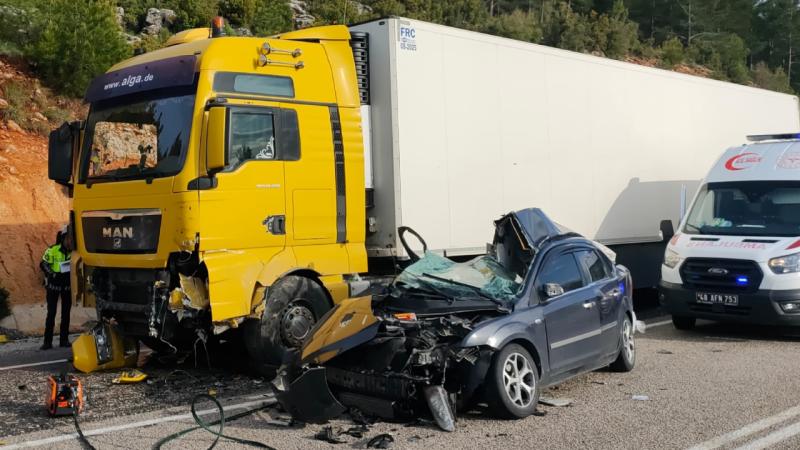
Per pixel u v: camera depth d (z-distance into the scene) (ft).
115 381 27.40
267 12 93.86
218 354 32.63
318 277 28.81
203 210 25.75
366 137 30.96
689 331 37.19
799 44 258.98
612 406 22.77
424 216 31.45
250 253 26.94
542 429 20.35
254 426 21.20
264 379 27.78
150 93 27.81
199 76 26.53
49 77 58.59
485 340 20.86
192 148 25.91
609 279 26.78
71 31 60.18
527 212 25.62
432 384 20.80
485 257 25.43
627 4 218.38
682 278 36.19
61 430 21.26
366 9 116.16
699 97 49.39
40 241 47.57
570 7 194.70
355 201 30.09
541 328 22.71
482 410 22.39
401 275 24.38
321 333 22.66
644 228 44.60
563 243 25.59
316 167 28.86
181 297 25.77
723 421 21.01
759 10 264.11
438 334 21.20
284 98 28.22
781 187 37.22
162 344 31.63
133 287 27.99
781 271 33.47
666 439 19.38
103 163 28.96
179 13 84.12
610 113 41.83
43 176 50.67
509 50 35.58
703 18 218.38
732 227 37.09
